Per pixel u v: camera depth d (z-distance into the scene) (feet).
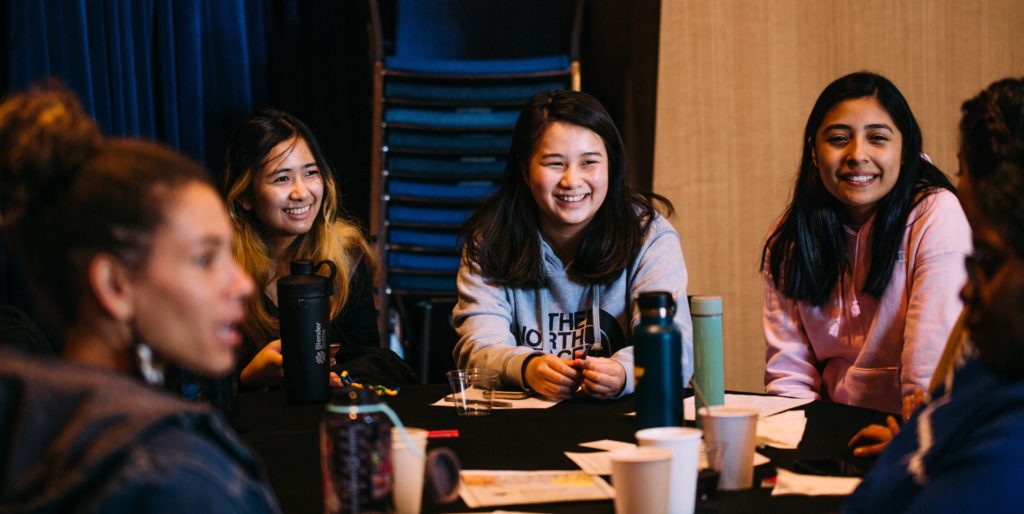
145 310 3.10
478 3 16.39
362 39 16.28
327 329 6.80
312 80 14.90
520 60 15.12
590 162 7.68
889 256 7.50
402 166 15.19
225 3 12.46
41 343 6.24
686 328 7.53
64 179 3.06
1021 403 3.13
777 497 4.37
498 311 8.05
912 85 12.71
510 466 4.96
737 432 4.48
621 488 3.99
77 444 2.72
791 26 12.92
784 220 8.10
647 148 14.49
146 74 11.29
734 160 12.98
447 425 6.02
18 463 2.77
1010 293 3.03
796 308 8.04
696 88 12.98
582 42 18.33
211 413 2.94
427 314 14.97
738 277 12.98
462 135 15.25
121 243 3.03
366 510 4.00
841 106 7.59
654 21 13.98
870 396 7.67
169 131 11.64
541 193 7.72
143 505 2.64
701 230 13.00
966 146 5.12
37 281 3.13
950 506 3.09
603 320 7.98
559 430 5.80
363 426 4.00
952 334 5.19
